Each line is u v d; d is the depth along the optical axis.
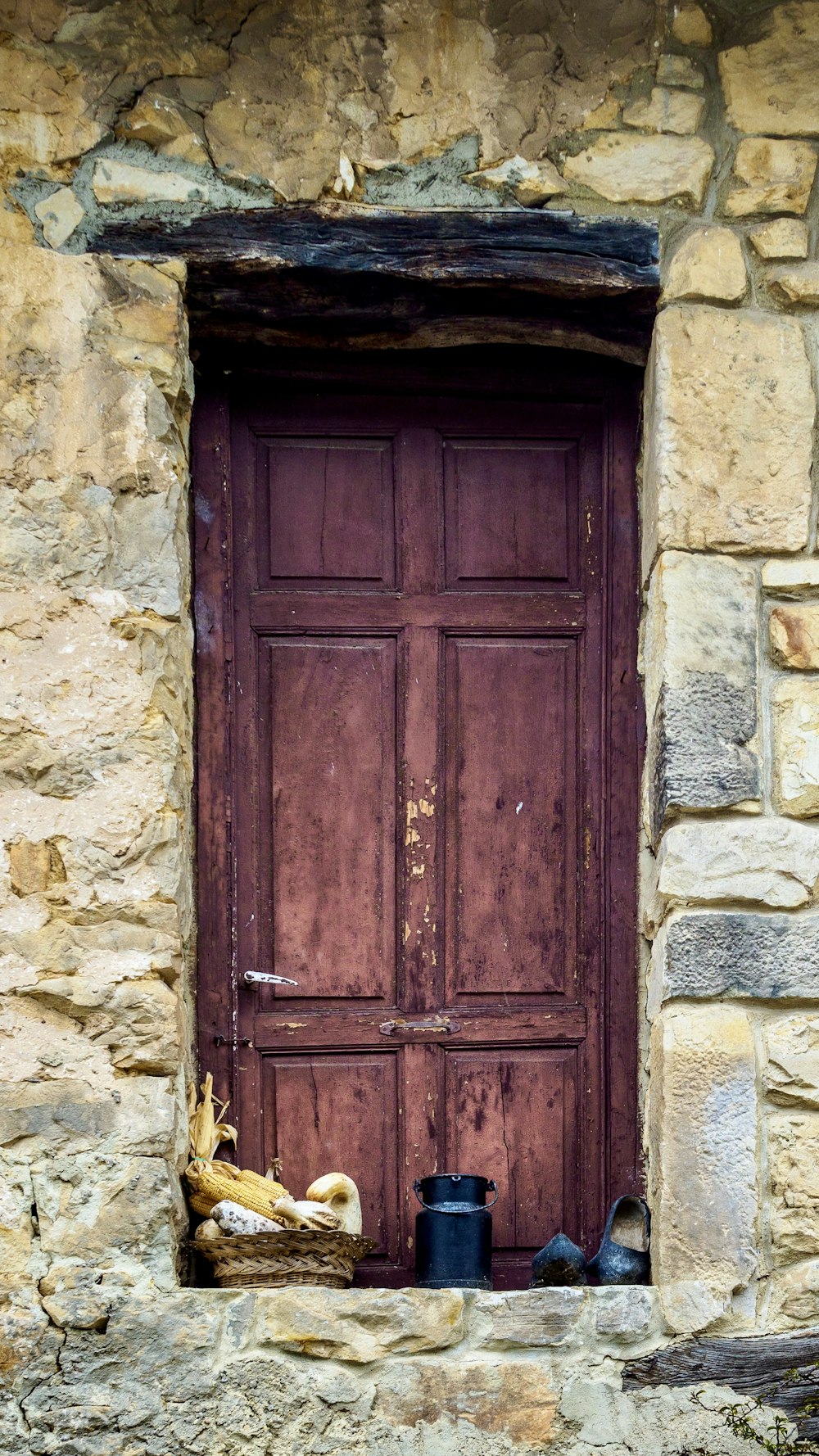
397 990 2.90
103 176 2.79
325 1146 2.85
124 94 2.82
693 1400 2.53
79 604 2.65
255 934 2.88
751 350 2.85
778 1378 2.54
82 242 2.78
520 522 3.03
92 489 2.69
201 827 2.88
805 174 2.89
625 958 2.93
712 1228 2.59
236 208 2.81
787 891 2.69
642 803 2.92
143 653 2.66
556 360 3.04
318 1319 2.50
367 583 2.99
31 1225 2.47
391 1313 2.52
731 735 2.73
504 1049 2.91
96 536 2.67
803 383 2.84
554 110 2.90
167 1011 2.57
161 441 2.73
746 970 2.66
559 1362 2.54
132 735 2.63
